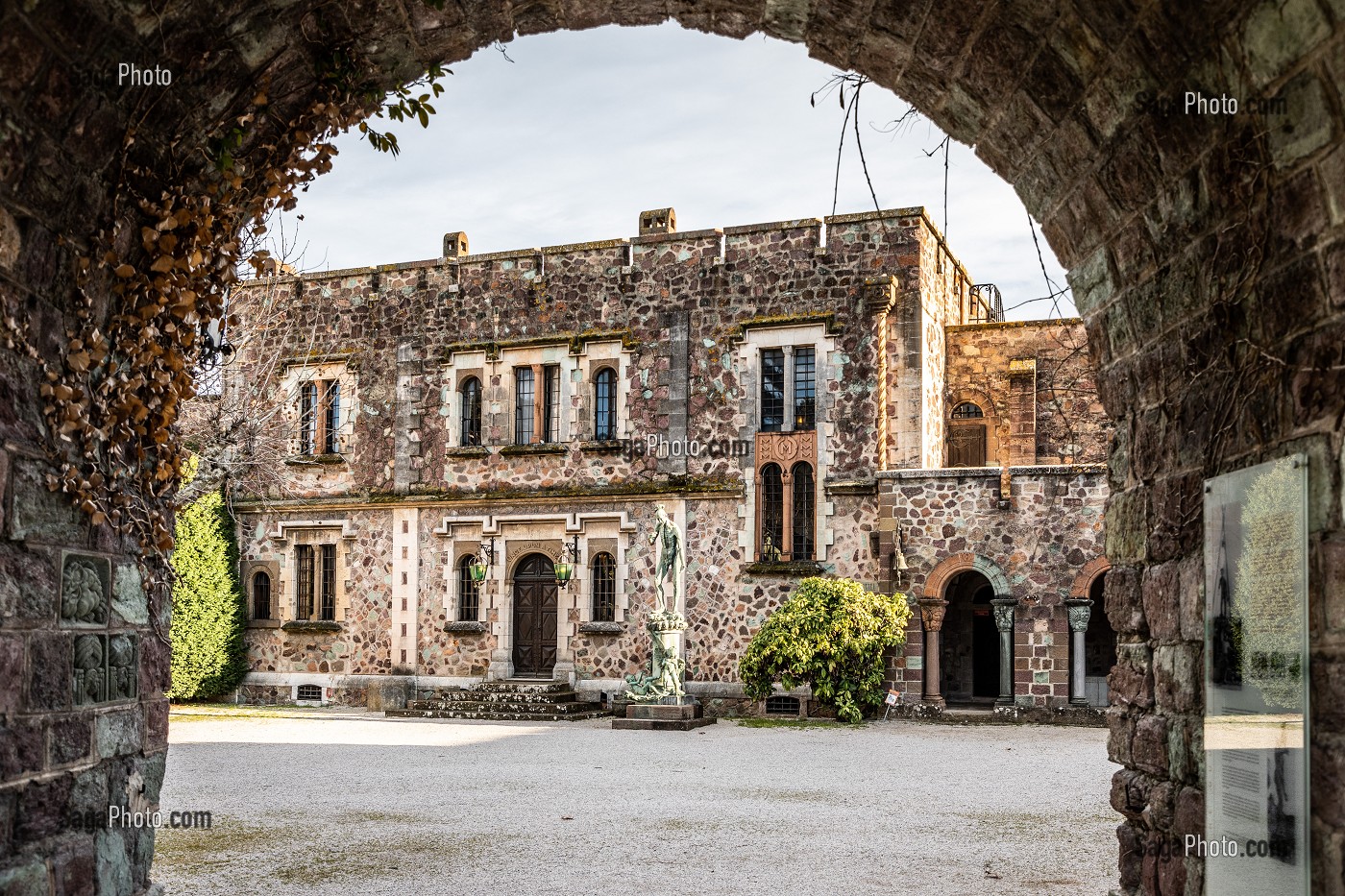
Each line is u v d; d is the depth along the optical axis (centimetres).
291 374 3127
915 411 2577
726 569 2675
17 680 508
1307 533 467
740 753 1855
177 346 659
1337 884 442
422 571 2955
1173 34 532
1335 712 446
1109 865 1003
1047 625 2344
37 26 469
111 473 596
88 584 572
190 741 2044
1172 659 624
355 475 3062
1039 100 666
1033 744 1970
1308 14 452
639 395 2800
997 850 1073
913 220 2614
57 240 535
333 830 1179
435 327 3023
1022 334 2947
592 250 2883
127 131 553
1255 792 508
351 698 2977
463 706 2677
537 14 727
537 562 2886
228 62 587
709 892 905
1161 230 624
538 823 1216
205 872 974
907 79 748
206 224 637
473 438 2972
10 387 505
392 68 698
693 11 739
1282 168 495
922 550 2436
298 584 3089
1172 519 625
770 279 2717
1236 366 547
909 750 1891
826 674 2375
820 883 938
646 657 2717
